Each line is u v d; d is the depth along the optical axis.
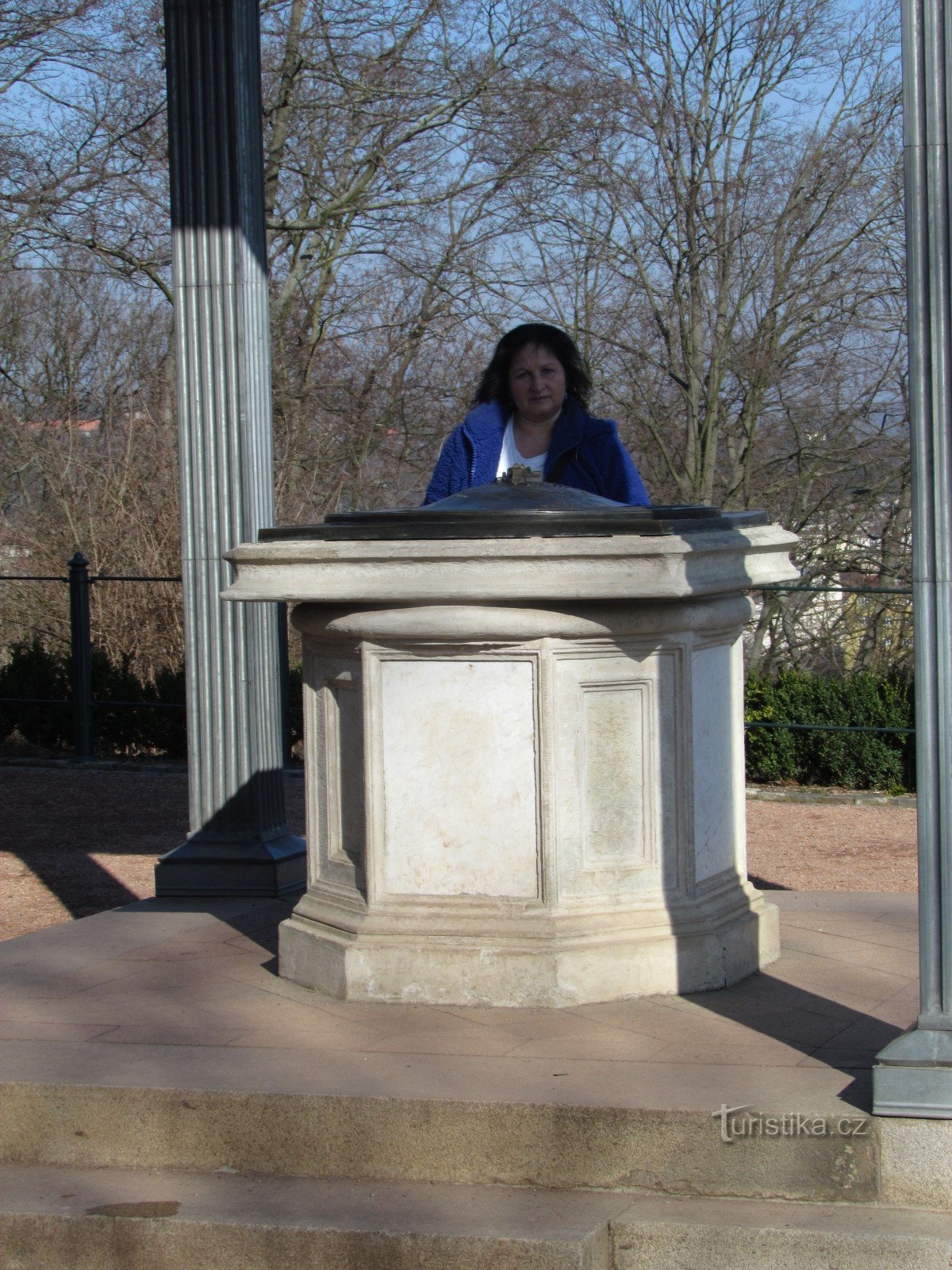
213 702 5.31
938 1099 2.97
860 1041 3.48
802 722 8.90
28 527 13.84
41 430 15.63
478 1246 2.89
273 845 5.32
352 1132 3.22
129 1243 3.06
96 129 15.16
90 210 15.29
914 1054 2.99
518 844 3.80
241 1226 3.01
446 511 3.76
